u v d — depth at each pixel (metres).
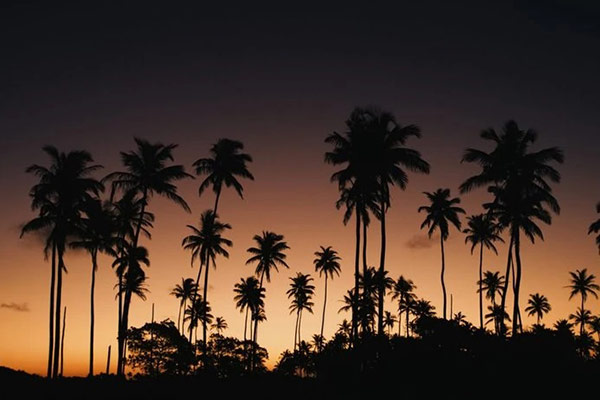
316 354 44.38
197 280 65.31
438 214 64.44
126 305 51.44
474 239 69.31
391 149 38.81
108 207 55.72
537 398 31.08
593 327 87.06
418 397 33.09
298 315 87.19
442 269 63.44
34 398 45.41
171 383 55.97
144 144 51.62
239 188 56.25
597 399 30.20
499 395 31.59
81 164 47.75
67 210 47.06
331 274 83.56
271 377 61.12
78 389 50.12
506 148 43.44
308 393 43.59
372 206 42.62
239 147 57.09
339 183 40.00
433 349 35.91
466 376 33.53
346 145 39.59
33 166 46.28
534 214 43.75
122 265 55.34
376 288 51.78
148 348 58.75
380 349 37.22
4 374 52.16
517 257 42.94
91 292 54.31
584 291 90.56
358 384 36.25
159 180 50.88
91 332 53.22
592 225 50.75
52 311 47.09
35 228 45.78
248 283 81.88
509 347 36.09
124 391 50.34
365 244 40.44
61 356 58.34
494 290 84.56
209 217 63.47
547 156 42.28
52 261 47.19
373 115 39.44
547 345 35.66
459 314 64.25
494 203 44.53
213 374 59.25
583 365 35.28
